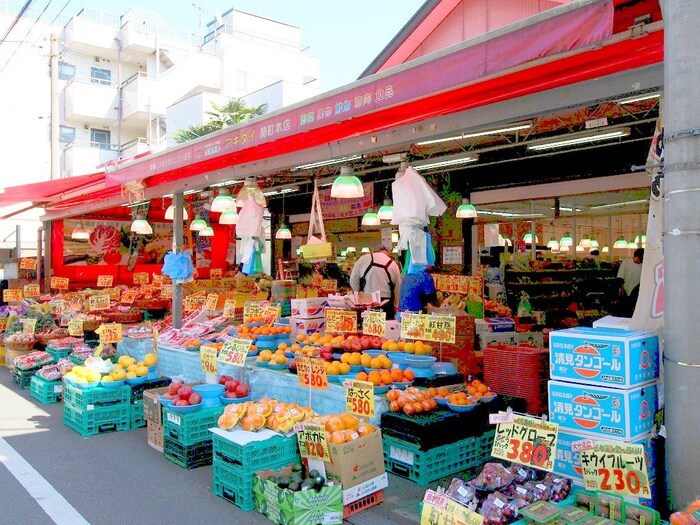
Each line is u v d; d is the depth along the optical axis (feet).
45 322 32.76
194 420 16.15
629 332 10.83
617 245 50.19
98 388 19.66
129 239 48.11
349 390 14.17
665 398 9.91
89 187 30.83
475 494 10.41
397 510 12.72
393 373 16.43
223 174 24.58
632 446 9.43
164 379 20.98
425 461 13.92
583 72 11.87
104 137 106.22
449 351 21.25
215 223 48.01
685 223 9.41
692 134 9.30
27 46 95.81
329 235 52.49
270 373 18.34
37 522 12.60
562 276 34.09
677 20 9.48
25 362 27.14
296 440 14.15
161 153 24.09
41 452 17.49
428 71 13.07
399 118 15.67
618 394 10.02
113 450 17.74
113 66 110.01
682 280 9.45
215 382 19.13
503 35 11.53
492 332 24.20
